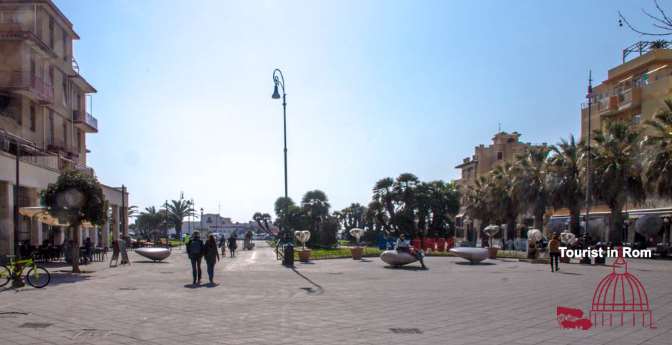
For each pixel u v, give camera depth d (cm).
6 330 902
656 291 1480
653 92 4138
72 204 2164
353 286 1644
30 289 1542
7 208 2795
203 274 2112
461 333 888
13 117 3378
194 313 1090
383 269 2408
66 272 2194
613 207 3550
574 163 3906
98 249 3144
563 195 3934
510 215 5350
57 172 3459
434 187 5944
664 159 3036
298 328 927
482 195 6116
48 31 3728
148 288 1570
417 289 1559
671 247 3353
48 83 3688
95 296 1373
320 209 5803
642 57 4425
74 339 830
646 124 3309
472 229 7819
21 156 3228
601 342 817
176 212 9012
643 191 3456
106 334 870
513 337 855
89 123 4416
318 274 2111
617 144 3525
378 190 5975
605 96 4950
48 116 3778
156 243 5509
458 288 1591
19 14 3531
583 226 4797
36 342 807
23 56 3353
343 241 8600
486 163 7869
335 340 828
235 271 2277
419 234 5856
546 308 1177
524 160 4641
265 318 1030
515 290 1539
